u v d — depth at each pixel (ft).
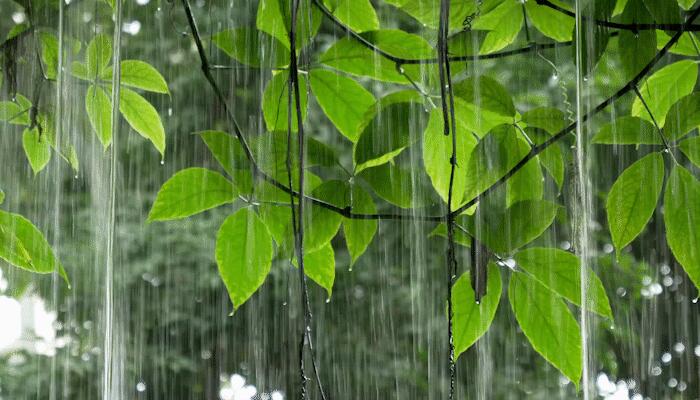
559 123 8.87
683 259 8.67
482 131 8.90
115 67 9.14
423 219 8.91
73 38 9.43
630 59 8.87
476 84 8.88
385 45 8.95
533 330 8.80
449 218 8.80
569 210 9.02
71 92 9.40
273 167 8.92
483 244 8.82
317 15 9.02
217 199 8.86
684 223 8.66
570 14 9.01
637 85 8.87
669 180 8.69
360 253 8.91
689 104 8.71
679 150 8.72
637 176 8.71
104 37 9.29
